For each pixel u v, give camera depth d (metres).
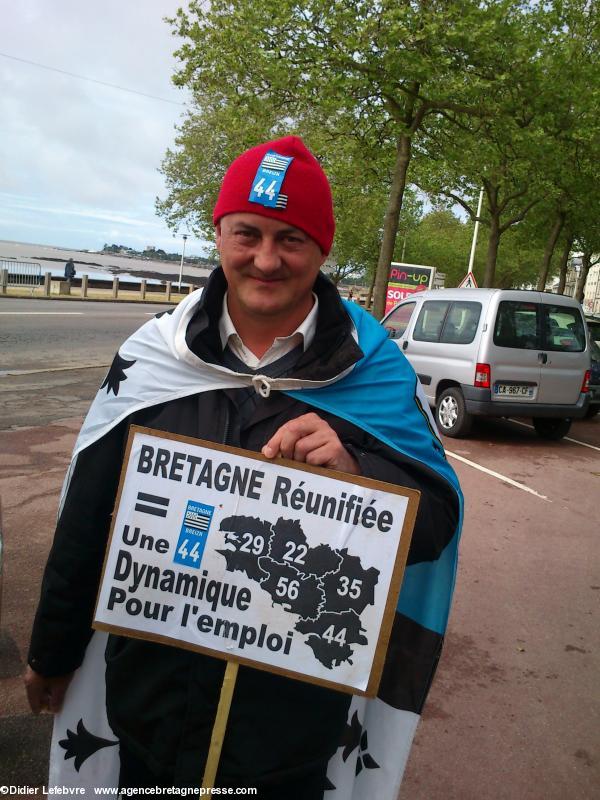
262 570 1.38
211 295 1.50
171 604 1.40
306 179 1.42
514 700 3.06
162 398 1.50
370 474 1.41
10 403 8.29
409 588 1.62
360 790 1.64
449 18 10.27
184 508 1.39
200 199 27.69
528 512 5.83
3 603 3.47
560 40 12.85
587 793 2.51
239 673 1.41
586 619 3.87
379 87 11.23
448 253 44.97
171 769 1.42
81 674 1.60
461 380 8.56
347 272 41.84
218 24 11.23
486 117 11.87
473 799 2.43
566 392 8.68
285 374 1.50
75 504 1.51
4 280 26.89
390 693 1.62
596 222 20.03
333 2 10.25
